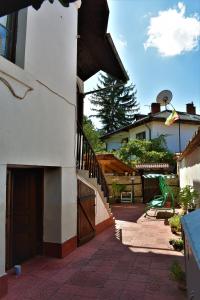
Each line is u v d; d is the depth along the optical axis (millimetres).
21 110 4152
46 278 4312
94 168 7777
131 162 17016
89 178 6891
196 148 7875
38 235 5406
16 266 4500
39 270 4645
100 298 3680
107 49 7121
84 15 6324
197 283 2125
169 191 10789
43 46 4859
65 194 5496
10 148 3869
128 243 6477
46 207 5391
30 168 5348
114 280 4262
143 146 18312
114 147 24422
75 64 6305
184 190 8984
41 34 4809
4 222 3695
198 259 1773
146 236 7191
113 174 15250
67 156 5680
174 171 16953
